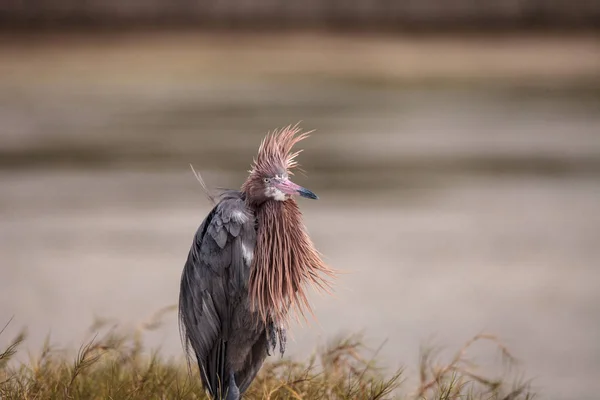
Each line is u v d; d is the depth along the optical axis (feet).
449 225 59.88
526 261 50.88
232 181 71.72
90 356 25.54
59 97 143.33
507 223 60.34
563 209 64.95
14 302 41.75
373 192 70.79
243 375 22.71
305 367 26.11
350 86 164.76
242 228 21.81
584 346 37.24
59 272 47.21
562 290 45.47
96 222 58.59
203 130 104.99
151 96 146.30
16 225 57.88
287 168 22.63
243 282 21.80
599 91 151.64
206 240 21.97
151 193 68.28
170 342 35.65
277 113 122.83
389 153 91.20
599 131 107.14
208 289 21.85
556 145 96.27
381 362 33.55
